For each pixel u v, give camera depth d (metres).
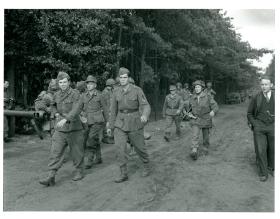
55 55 12.77
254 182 6.15
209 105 8.23
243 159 8.04
